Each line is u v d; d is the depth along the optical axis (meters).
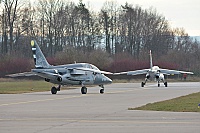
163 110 57.34
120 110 58.03
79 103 71.12
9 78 198.88
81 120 46.91
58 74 99.75
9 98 83.88
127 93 103.50
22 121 46.22
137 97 87.06
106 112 55.38
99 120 46.84
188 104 65.75
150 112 54.97
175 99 77.75
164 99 80.44
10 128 40.84
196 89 124.50
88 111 56.91
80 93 104.81
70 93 105.00
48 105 67.00
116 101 75.56
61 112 55.72
